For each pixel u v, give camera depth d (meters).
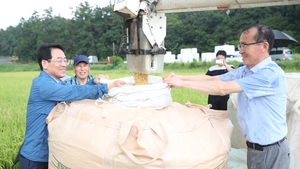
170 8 2.27
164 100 2.27
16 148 4.35
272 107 2.07
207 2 2.16
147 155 1.77
